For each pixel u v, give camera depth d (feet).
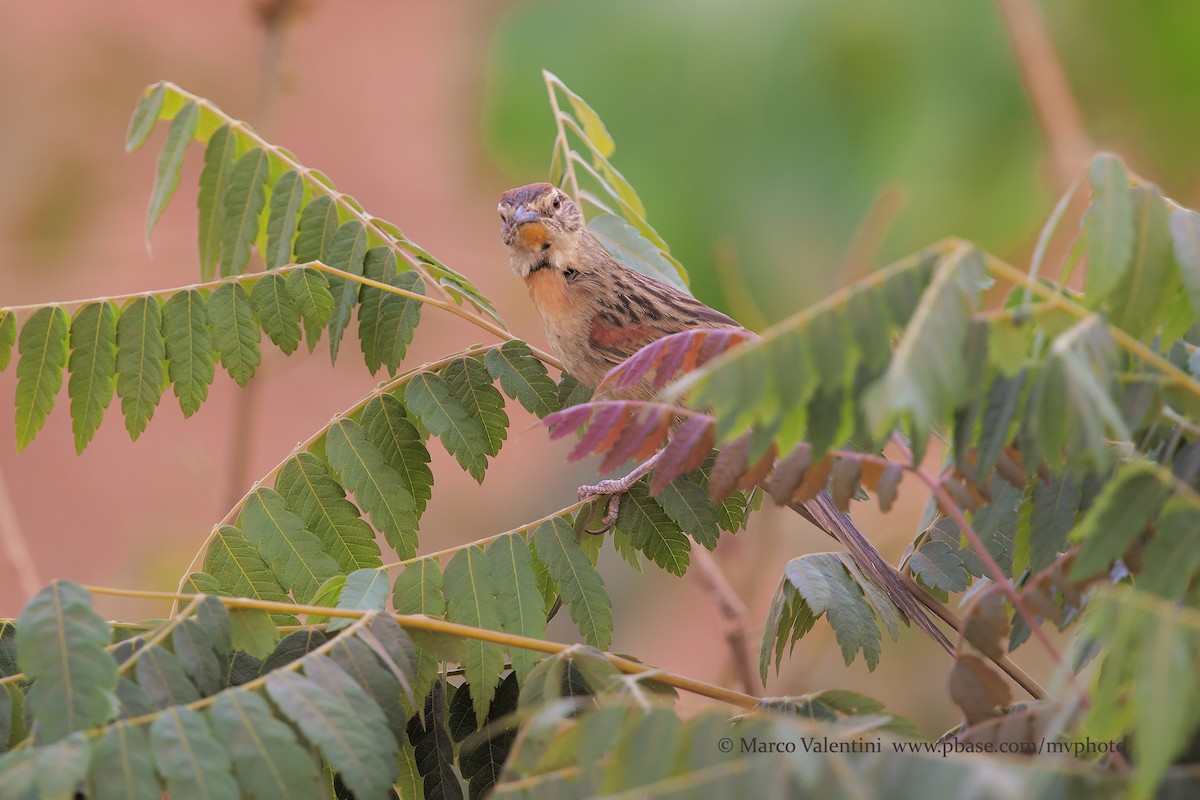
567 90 28.81
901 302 12.92
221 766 14.28
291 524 21.03
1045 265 44.96
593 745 12.80
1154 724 10.57
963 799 11.35
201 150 71.15
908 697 37.27
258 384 41.24
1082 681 16.87
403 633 17.37
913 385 11.53
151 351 22.20
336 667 15.97
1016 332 13.11
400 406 23.18
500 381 23.67
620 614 50.49
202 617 16.84
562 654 16.79
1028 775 11.59
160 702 15.99
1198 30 30.99
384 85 84.69
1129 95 31.89
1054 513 16.30
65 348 21.94
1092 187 13.79
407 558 21.72
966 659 14.64
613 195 28.96
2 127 61.46
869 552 22.29
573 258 33.53
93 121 63.36
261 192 24.44
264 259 24.53
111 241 63.62
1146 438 15.07
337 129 82.89
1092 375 12.36
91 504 68.18
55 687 14.79
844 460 15.72
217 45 67.15
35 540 66.03
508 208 33.37
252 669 18.26
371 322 24.22
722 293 32.30
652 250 28.78
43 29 64.59
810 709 16.76
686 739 12.14
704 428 16.07
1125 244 13.53
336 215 24.50
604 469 16.22
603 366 33.22
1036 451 14.01
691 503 23.02
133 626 17.80
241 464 40.86
